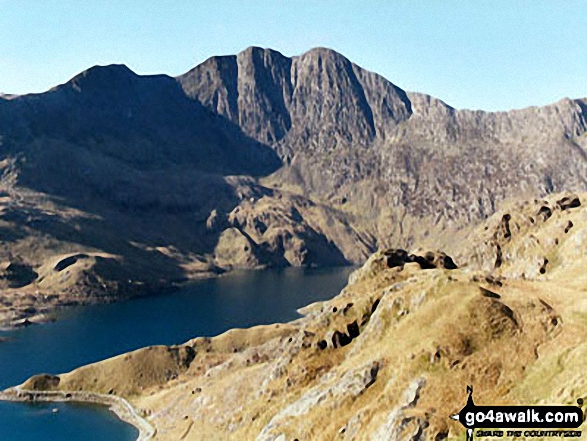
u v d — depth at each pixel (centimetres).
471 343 9350
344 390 10156
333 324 13775
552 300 10362
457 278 11900
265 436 10619
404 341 10381
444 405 8219
